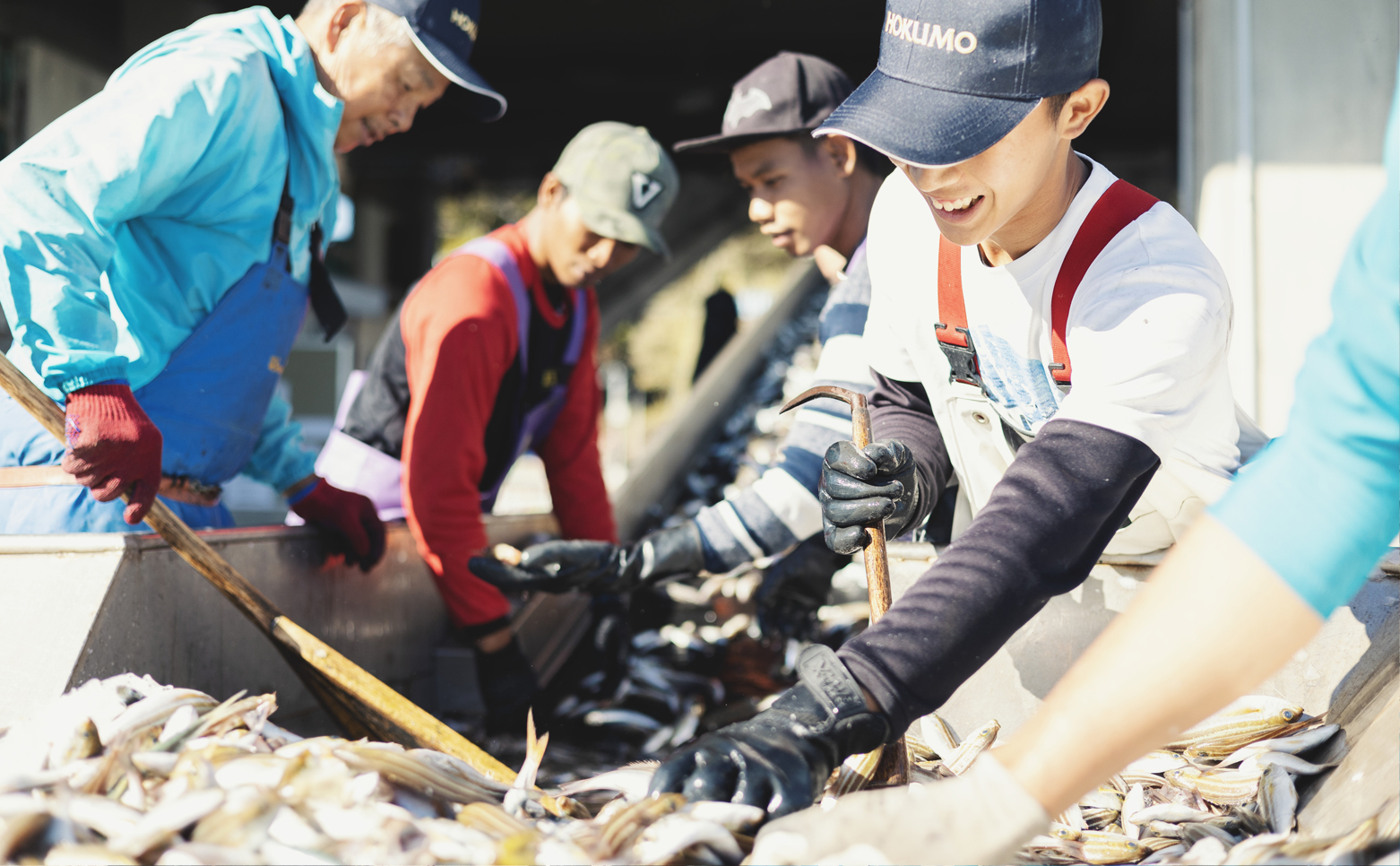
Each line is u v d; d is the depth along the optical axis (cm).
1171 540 173
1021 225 149
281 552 229
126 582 163
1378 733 123
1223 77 449
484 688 286
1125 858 125
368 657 276
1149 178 1414
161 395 207
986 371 166
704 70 1438
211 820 96
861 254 231
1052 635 180
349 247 1585
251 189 209
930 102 130
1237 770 139
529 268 301
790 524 203
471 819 105
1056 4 128
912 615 118
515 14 1354
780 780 106
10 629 155
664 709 318
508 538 363
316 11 224
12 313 170
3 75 932
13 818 95
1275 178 443
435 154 1534
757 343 802
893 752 128
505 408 304
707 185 1669
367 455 322
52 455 200
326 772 103
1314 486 81
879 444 144
